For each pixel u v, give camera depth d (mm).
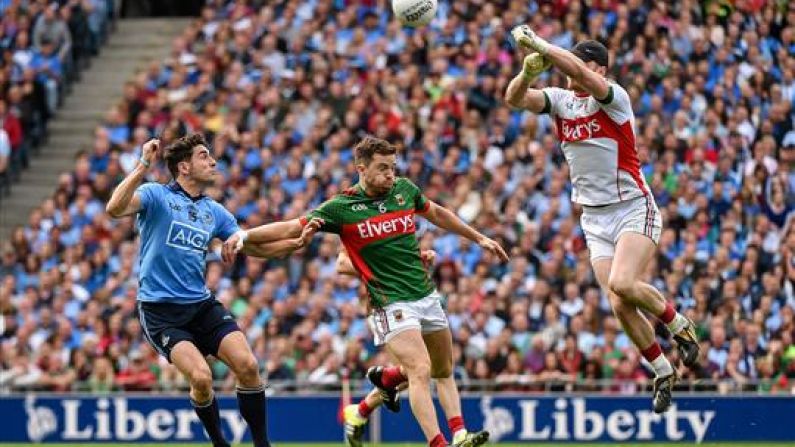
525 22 76062
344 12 79938
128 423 60031
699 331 60531
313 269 66250
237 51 80375
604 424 57438
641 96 71938
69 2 86500
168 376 62500
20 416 60594
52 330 67938
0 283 72375
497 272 65188
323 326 63656
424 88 74375
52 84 84125
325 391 60094
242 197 71500
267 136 75000
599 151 37500
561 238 65312
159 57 89062
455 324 62375
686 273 63094
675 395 57156
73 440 60312
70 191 75188
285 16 81000
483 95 72875
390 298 37531
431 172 70312
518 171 69375
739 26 75625
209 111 77250
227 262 37594
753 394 56750
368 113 73938
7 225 79812
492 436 57781
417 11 41625
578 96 37781
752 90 73000
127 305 66250
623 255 37312
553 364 60094
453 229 39344
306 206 70000
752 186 68000
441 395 38500
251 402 37750
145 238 37812
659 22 74750
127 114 79125
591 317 61188
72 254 71250
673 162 68188
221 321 37844
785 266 64000
